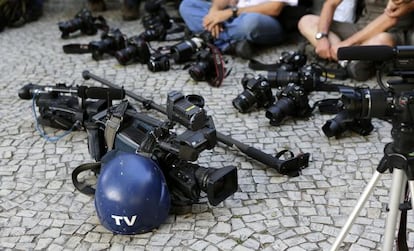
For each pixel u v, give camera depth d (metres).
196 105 3.00
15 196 3.22
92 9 7.38
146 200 2.72
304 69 4.40
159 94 4.59
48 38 6.25
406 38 4.70
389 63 2.11
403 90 2.05
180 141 2.82
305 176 3.34
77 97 3.84
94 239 2.82
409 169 2.03
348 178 3.31
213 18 5.49
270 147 3.70
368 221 2.90
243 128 3.98
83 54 5.65
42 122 4.02
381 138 3.77
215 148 3.69
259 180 3.31
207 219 2.95
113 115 3.22
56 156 3.65
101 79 4.57
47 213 3.05
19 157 3.64
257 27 5.29
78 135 3.91
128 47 5.28
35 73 5.14
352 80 4.73
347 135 3.82
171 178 2.97
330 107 4.14
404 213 2.40
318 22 5.08
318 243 2.75
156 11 6.34
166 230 2.87
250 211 3.02
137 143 3.09
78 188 3.17
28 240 2.83
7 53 5.74
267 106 4.20
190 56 5.16
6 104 4.46
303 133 3.88
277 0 5.32
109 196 2.72
